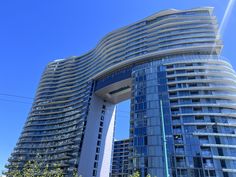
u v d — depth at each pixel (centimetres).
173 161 5197
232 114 5647
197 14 8225
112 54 9375
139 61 8156
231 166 4919
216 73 6488
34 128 10869
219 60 6762
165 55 7644
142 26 9125
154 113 6175
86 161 8156
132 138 6200
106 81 9144
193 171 4959
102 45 10238
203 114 5731
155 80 6925
